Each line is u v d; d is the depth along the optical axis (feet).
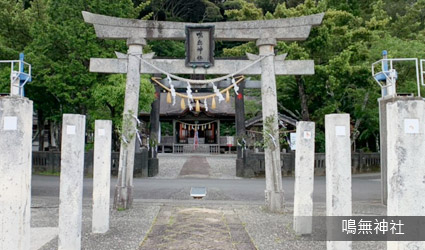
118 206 29.25
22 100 13.33
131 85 30.68
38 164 58.85
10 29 56.39
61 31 50.70
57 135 79.97
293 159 58.54
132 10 58.49
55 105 61.00
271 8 126.82
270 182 29.71
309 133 22.77
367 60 59.16
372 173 67.21
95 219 21.77
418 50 56.95
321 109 60.90
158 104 59.47
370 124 72.69
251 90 76.43
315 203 33.50
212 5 147.84
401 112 12.31
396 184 12.30
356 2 73.05
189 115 113.09
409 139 12.23
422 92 54.29
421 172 12.19
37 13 59.11
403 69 56.49
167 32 31.24
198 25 30.86
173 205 31.37
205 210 29.07
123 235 21.24
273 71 30.89
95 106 53.83
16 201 13.02
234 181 51.75
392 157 12.49
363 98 65.10
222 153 110.32
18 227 13.01
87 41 51.60
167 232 21.83
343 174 16.99
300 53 52.31
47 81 50.31
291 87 67.51
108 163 22.59
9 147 13.10
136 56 30.94
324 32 54.49
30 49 52.70
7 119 13.17
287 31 30.68
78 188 17.88
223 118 113.39
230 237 20.90
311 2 57.88
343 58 52.65
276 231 22.54
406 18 80.74
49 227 23.41
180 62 31.48
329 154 17.21
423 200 12.14
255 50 61.00
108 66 30.78
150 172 57.47
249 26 31.19
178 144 113.50
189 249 18.45
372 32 58.80
